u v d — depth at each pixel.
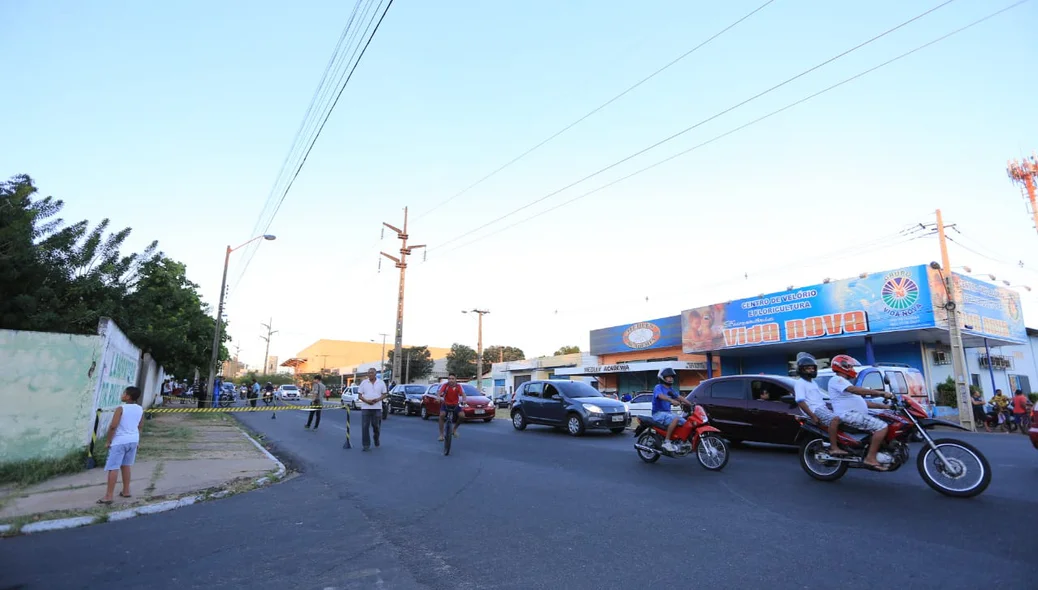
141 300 18.08
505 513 6.62
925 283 22.05
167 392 54.62
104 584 4.50
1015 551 4.76
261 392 52.56
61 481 8.83
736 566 4.60
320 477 9.55
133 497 7.61
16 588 4.43
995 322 23.77
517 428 17.97
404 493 7.93
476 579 4.47
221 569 4.84
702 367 32.72
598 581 4.35
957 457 6.92
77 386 10.38
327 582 4.48
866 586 4.12
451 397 12.53
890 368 14.22
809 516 6.10
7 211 12.91
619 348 39.88
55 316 13.35
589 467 9.86
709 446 9.33
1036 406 9.52
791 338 26.69
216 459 11.28
